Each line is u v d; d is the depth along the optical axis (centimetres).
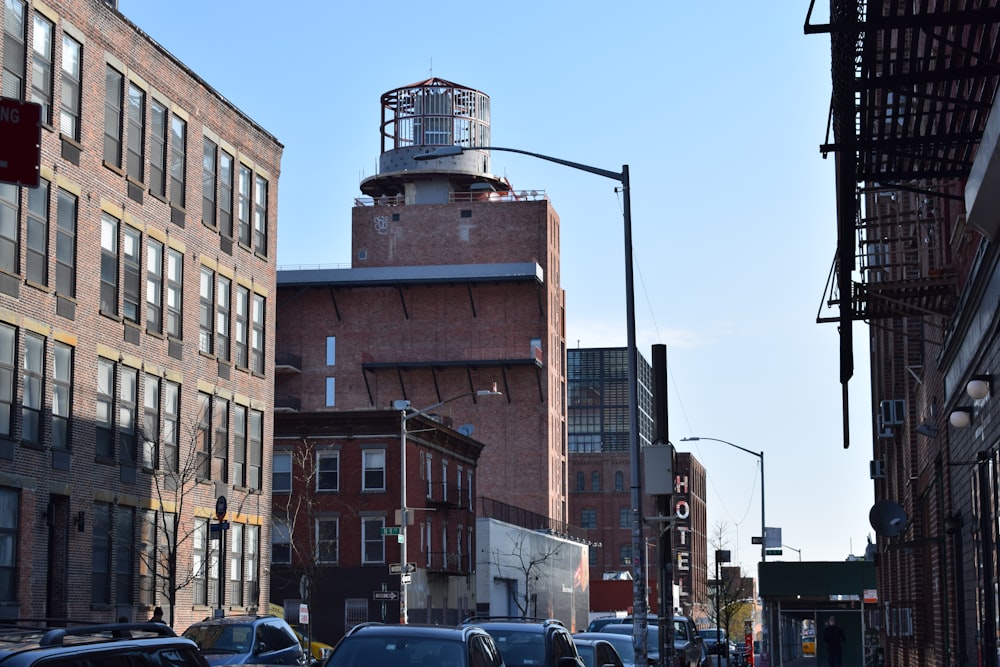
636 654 2942
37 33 3791
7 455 3594
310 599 6575
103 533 4122
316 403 11656
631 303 3198
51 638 937
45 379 3797
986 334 2039
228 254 5075
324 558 7175
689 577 16425
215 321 4950
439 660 1592
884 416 4156
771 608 5378
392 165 12400
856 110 1833
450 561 7756
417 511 7344
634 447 3125
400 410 7181
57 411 3881
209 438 4872
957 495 2706
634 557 3044
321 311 11762
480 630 1741
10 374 3631
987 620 2200
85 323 4016
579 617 11325
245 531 5141
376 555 7156
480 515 9000
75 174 3972
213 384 4903
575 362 18075
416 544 7306
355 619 7075
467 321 11688
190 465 4625
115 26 4222
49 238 3831
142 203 4397
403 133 12569
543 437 11669
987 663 2191
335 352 11706
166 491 4494
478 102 12638
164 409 4525
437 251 11994
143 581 4322
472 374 11738
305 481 7169
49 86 3853
